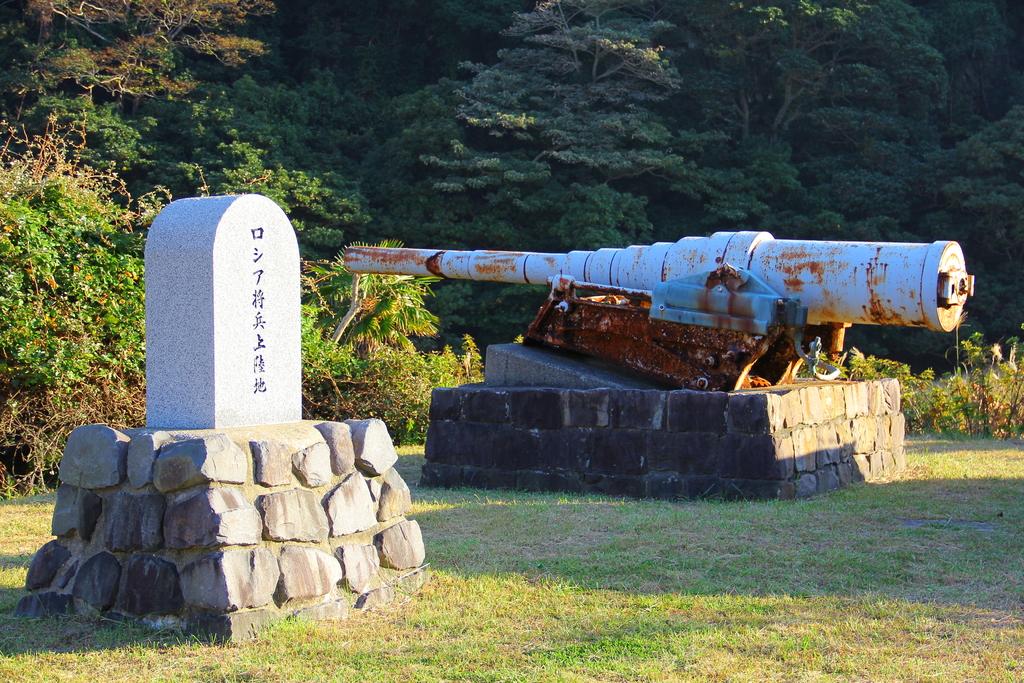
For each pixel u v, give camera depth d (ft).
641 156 86.99
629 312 26.25
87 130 82.07
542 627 14.39
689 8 95.76
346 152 97.55
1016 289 86.74
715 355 24.86
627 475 24.64
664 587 16.30
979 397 40.27
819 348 24.49
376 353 42.16
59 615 14.65
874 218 87.51
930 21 102.63
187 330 14.92
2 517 23.34
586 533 20.08
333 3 108.99
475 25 101.76
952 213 89.71
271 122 92.17
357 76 104.58
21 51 89.66
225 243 14.84
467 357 46.26
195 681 12.44
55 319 29.89
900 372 43.75
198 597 13.75
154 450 14.12
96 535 14.70
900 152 92.38
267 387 15.46
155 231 15.23
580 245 84.23
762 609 15.14
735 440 23.67
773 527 20.35
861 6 93.15
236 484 14.11
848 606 15.25
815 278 23.98
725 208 89.15
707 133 91.97
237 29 102.94
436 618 14.73
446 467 26.86
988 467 29.12
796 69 92.32
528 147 93.30
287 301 15.74
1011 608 15.14
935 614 14.83
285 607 14.37
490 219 87.10
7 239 29.01
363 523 15.65
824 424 25.34
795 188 90.58
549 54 93.97
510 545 19.17
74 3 92.22
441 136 88.53
